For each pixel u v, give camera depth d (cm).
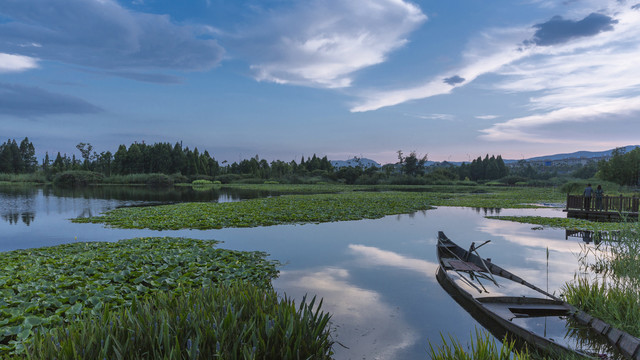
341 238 1275
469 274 809
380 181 7306
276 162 8712
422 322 577
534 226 1612
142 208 2147
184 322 389
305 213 1955
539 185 7069
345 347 496
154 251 976
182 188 5316
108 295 607
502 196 3859
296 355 363
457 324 571
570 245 1185
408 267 888
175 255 927
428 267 887
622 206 1923
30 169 9206
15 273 759
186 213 1902
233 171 9269
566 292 672
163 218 1719
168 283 691
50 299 578
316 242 1202
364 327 558
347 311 619
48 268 793
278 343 375
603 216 1883
